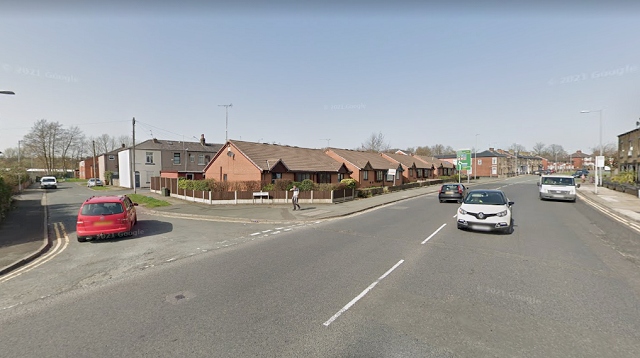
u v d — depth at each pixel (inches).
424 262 278.4
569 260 282.7
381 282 229.3
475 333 157.3
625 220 513.0
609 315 176.1
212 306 193.3
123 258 315.6
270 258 300.8
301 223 529.7
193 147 1847.9
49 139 2586.1
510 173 3272.6
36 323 177.6
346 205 751.7
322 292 211.9
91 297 214.1
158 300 204.8
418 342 149.3
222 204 800.9
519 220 508.7
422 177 2033.7
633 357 137.4
